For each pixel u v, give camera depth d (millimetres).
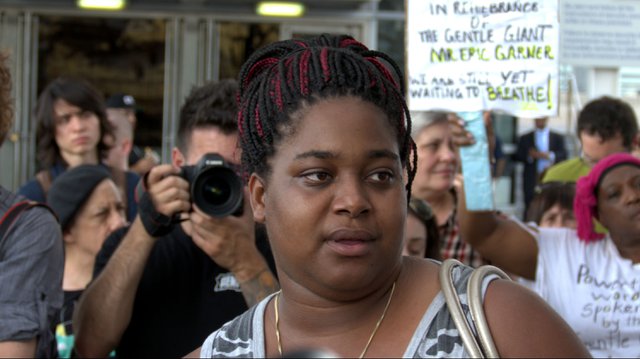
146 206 2393
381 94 1183
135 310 2473
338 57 1186
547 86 2609
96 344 2389
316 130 1145
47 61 7305
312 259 1146
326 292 1161
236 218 2406
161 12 7289
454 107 2695
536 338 1070
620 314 2812
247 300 2393
